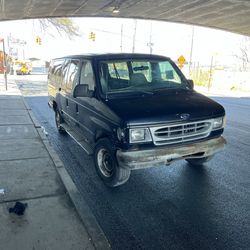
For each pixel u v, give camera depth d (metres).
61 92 8.02
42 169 5.62
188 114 4.82
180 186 5.29
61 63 8.59
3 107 12.59
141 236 3.80
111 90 5.39
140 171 5.99
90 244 3.47
